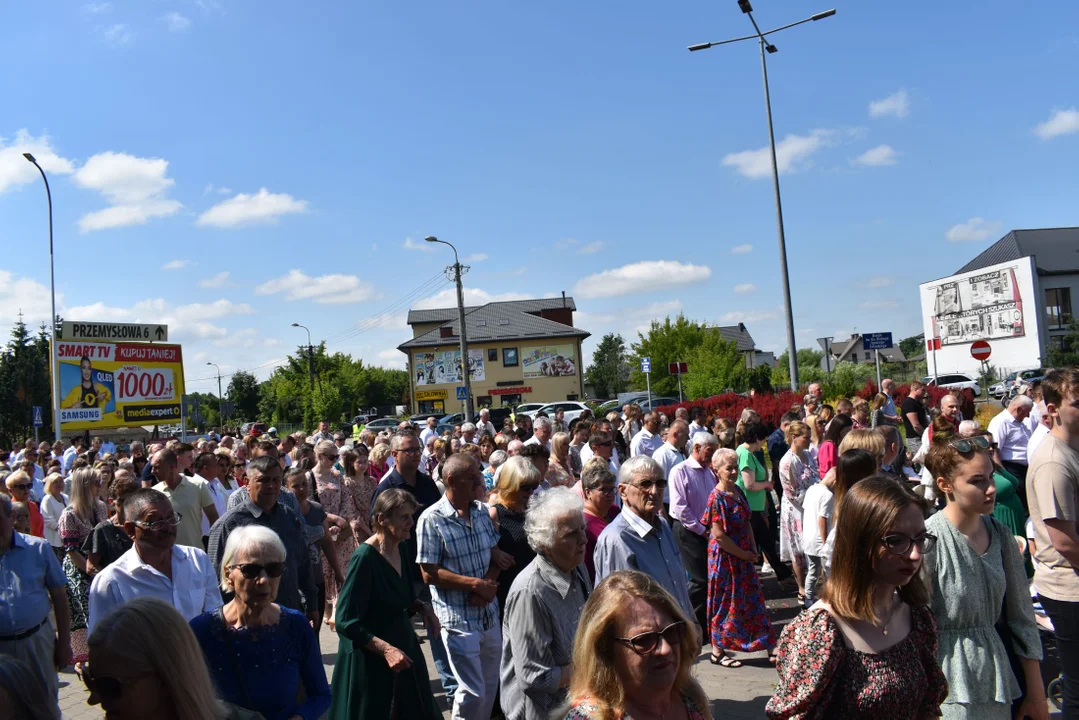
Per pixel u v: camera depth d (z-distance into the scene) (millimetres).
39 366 54500
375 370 91000
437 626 5082
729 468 6617
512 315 70062
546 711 3816
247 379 82438
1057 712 4922
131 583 4418
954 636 3379
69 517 8008
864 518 2705
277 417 68812
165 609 2580
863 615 2717
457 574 4992
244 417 81750
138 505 4406
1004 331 54188
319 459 8977
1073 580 3869
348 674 4426
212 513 8062
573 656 2318
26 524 7566
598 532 5555
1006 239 59906
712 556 6781
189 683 2514
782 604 8641
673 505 7059
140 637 2473
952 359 59125
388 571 4590
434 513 5117
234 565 3465
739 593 6691
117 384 37281
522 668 3840
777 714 2812
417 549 5051
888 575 2689
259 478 5516
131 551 4531
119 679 2438
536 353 65938
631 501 4832
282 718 3453
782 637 2883
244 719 2781
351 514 9023
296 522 5762
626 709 2199
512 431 14484
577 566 3992
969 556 3381
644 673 2174
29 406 53125
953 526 3447
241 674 3426
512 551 5566
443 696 6492
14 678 2521
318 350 69875
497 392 65438
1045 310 52000
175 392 39656
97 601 4371
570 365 65875
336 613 4457
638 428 15867
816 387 14281
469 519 5215
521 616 3869
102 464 10883
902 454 8531
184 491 7652
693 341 52125
